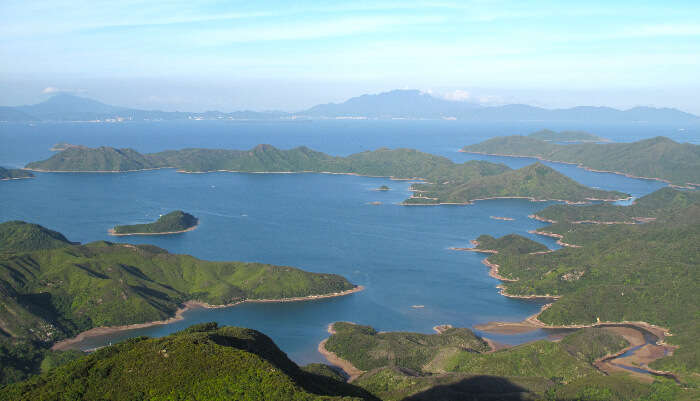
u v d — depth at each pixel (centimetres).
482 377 18425
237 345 15350
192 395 12550
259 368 13200
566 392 17738
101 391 13038
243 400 12356
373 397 15812
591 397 17525
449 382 17912
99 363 13888
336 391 15275
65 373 13762
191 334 15425
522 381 18325
